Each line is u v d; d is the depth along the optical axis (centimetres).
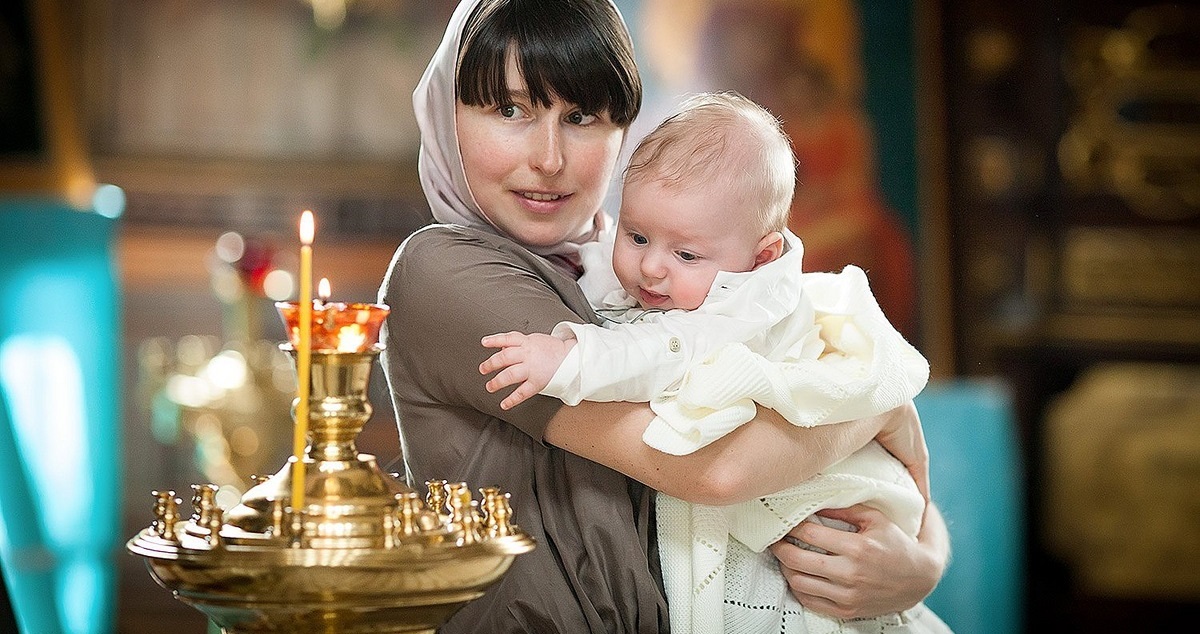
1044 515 710
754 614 183
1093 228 707
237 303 586
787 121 697
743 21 693
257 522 137
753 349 177
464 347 176
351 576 130
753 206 182
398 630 137
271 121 667
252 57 666
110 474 509
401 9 671
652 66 691
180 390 498
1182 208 705
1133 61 703
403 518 137
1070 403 713
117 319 514
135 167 658
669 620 180
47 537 495
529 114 182
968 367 698
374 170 668
